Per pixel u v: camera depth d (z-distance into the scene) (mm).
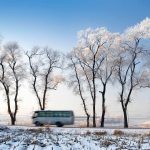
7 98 57688
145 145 18391
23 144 17391
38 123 54188
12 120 57594
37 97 59500
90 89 55500
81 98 56656
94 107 54781
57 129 39812
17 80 58094
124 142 19828
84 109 56562
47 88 60031
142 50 53344
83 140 21344
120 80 53531
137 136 27969
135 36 53125
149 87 53125
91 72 56062
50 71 60125
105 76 54781
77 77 57469
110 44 55531
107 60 54906
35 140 19797
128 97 53000
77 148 16516
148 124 54906
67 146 17406
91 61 55938
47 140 20438
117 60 53625
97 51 55750
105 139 22297
